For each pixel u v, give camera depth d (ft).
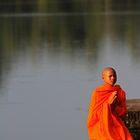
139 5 586.45
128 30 351.46
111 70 66.95
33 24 408.87
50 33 347.97
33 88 167.02
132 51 249.96
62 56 240.12
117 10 530.27
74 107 137.18
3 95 156.76
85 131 114.62
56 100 147.54
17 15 496.23
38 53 254.27
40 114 131.54
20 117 129.70
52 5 604.90
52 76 188.85
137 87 160.25
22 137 113.50
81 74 190.60
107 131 65.87
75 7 581.12
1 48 283.79
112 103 66.18
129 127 69.51
